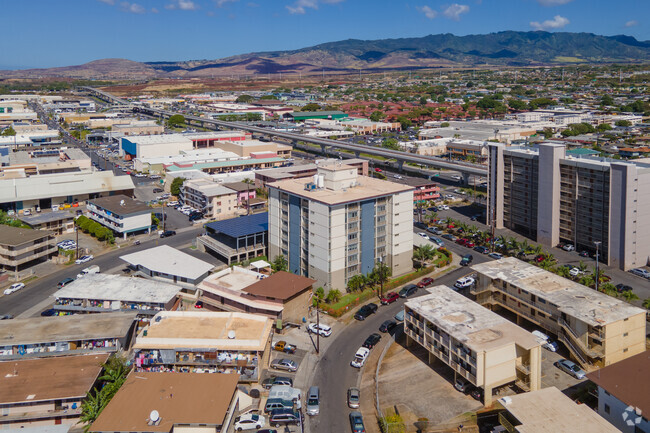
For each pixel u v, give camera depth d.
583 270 126.31
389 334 102.31
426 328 90.00
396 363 92.19
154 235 165.25
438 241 154.00
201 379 76.69
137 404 70.19
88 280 112.06
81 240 161.12
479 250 149.50
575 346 88.94
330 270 116.88
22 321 93.62
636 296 109.19
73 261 143.62
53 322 93.31
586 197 140.50
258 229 143.38
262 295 102.19
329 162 138.50
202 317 93.88
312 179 140.62
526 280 103.19
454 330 84.06
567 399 69.81
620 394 68.19
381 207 125.19
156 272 118.12
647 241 133.38
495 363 78.81
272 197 133.50
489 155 168.50
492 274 106.62
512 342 79.94
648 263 134.62
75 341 87.81
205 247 150.25
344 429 75.38
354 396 80.62
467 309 92.19
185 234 166.50
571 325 89.62
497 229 168.75
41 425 74.25
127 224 160.38
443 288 101.94
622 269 131.88
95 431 64.50
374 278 121.75
